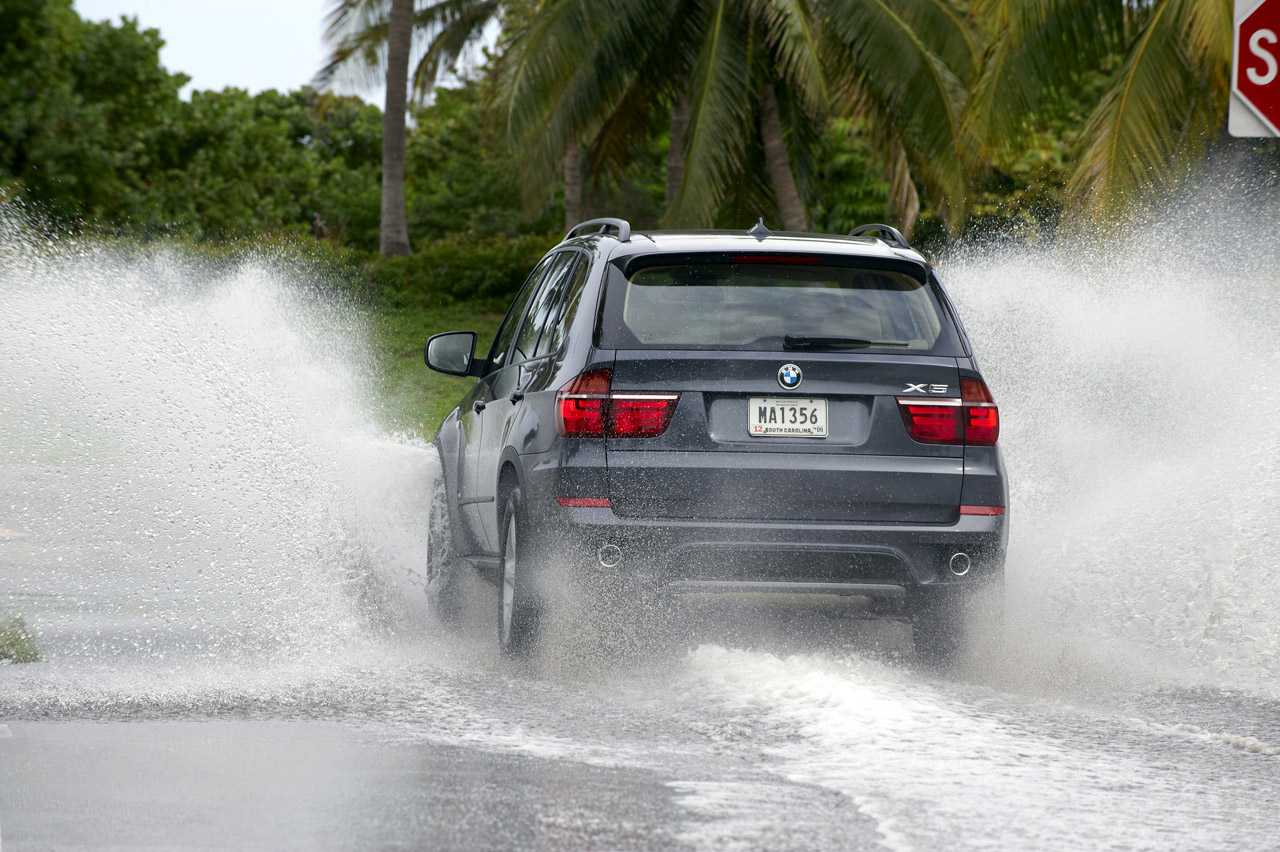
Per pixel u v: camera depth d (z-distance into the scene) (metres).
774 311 16.53
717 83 66.56
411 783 11.35
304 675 16.66
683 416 15.95
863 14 64.94
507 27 104.69
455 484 21.78
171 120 161.75
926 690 15.66
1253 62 21.64
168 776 11.49
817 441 16.09
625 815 10.43
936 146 64.88
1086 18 48.06
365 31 107.12
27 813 10.34
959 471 16.27
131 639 18.94
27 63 142.75
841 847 9.70
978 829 10.25
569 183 119.25
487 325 84.38
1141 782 11.91
